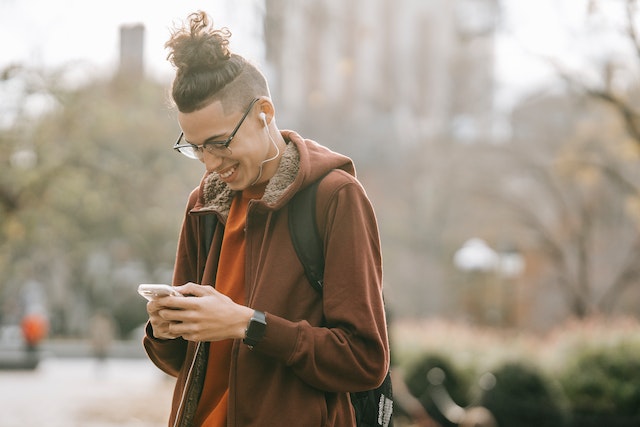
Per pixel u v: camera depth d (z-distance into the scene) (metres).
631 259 29.23
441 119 44.78
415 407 7.64
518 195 31.59
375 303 2.40
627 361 10.43
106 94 20.83
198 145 2.38
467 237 40.41
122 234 35.12
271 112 2.44
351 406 2.52
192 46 2.34
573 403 10.43
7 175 15.06
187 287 2.29
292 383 2.37
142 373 23.41
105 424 12.32
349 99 42.69
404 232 42.19
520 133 32.72
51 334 41.31
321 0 30.05
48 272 39.94
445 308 42.97
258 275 2.43
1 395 15.91
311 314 2.43
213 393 2.51
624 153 16.53
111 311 41.31
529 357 10.43
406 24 51.28
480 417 8.77
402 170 42.56
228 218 2.58
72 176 16.33
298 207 2.45
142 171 27.77
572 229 29.00
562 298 38.03
